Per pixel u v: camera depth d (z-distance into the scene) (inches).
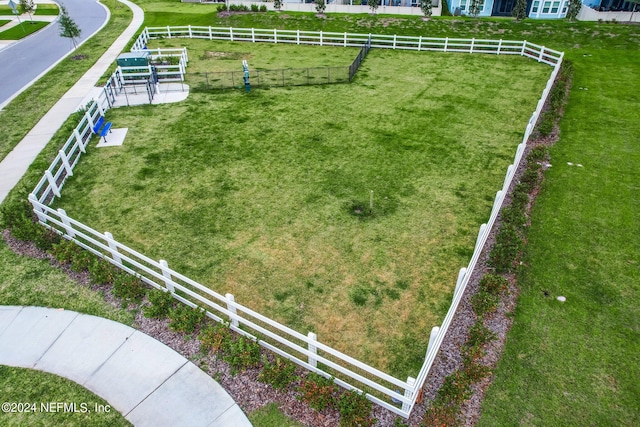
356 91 845.2
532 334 343.6
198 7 1720.0
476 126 698.2
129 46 1161.4
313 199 518.0
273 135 673.0
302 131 684.7
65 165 551.5
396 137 664.4
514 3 1596.9
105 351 335.0
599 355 326.0
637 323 352.5
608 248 435.8
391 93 834.2
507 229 432.8
